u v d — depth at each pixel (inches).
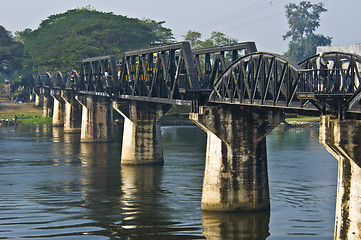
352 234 1131.3
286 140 4001.0
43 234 1539.1
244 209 1715.1
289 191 2063.2
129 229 1587.1
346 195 1147.3
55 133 4830.2
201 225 1611.7
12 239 1487.5
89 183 2335.1
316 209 1775.3
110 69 2955.2
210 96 1691.7
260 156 1720.0
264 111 1705.2
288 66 1279.5
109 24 7258.9
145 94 2568.9
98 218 1710.1
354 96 1101.1
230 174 1702.8
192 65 1877.5
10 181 2399.1
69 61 6555.1
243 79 1557.6
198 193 2079.2
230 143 1694.1
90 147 3735.2
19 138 4362.7
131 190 2159.2
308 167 2635.3
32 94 7667.3
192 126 5698.8
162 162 2844.5
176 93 2078.0
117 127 5388.8
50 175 2556.6
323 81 1152.2
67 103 4835.1
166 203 1904.5
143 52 2429.9
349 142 1118.4
